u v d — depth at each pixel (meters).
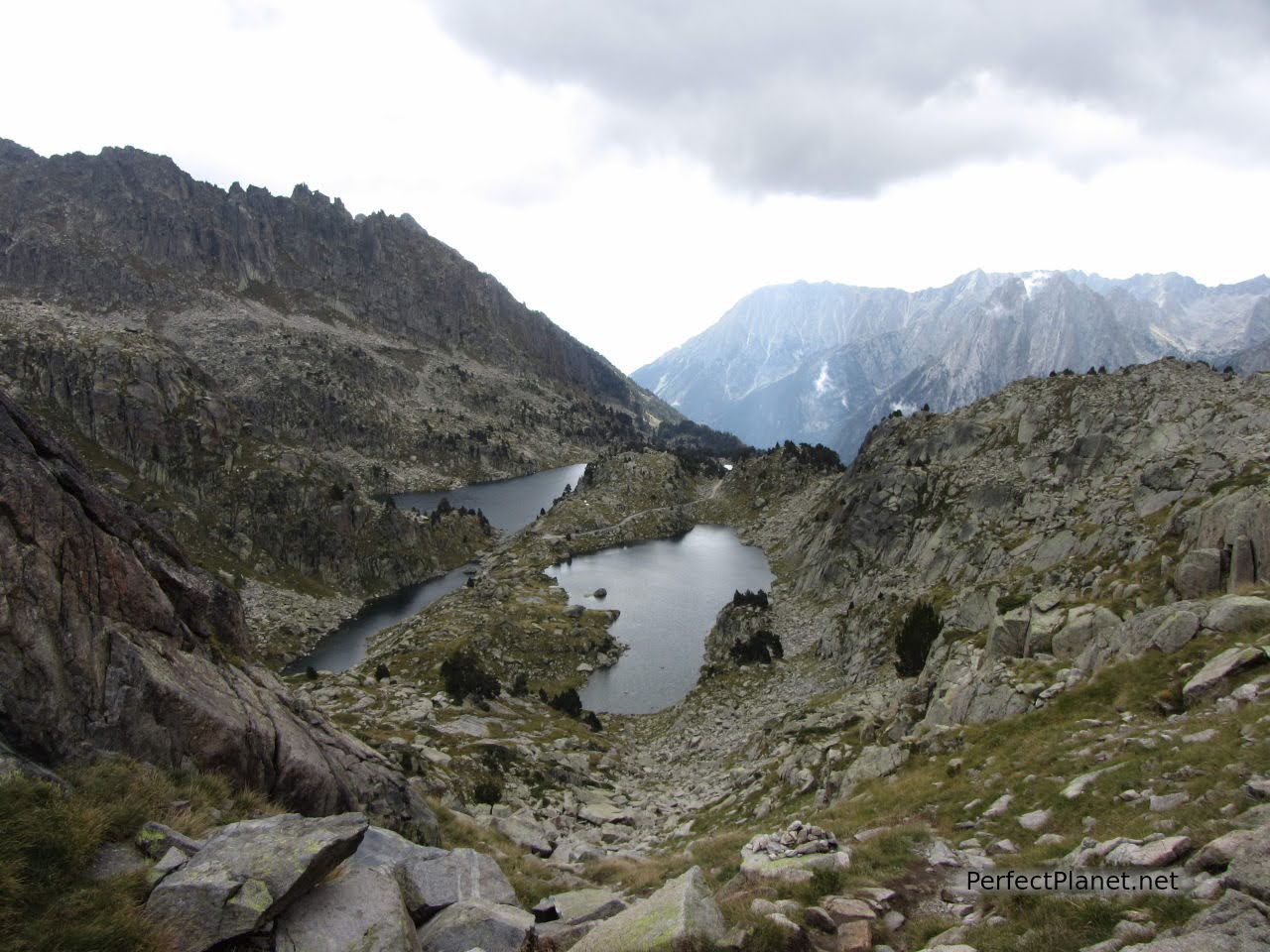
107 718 16.77
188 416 155.50
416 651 90.06
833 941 14.45
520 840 34.56
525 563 162.00
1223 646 28.06
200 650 21.69
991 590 55.97
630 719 81.38
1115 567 46.56
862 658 73.38
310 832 13.78
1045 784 22.55
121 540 20.41
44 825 12.59
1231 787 16.47
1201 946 9.45
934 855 19.11
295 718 23.66
